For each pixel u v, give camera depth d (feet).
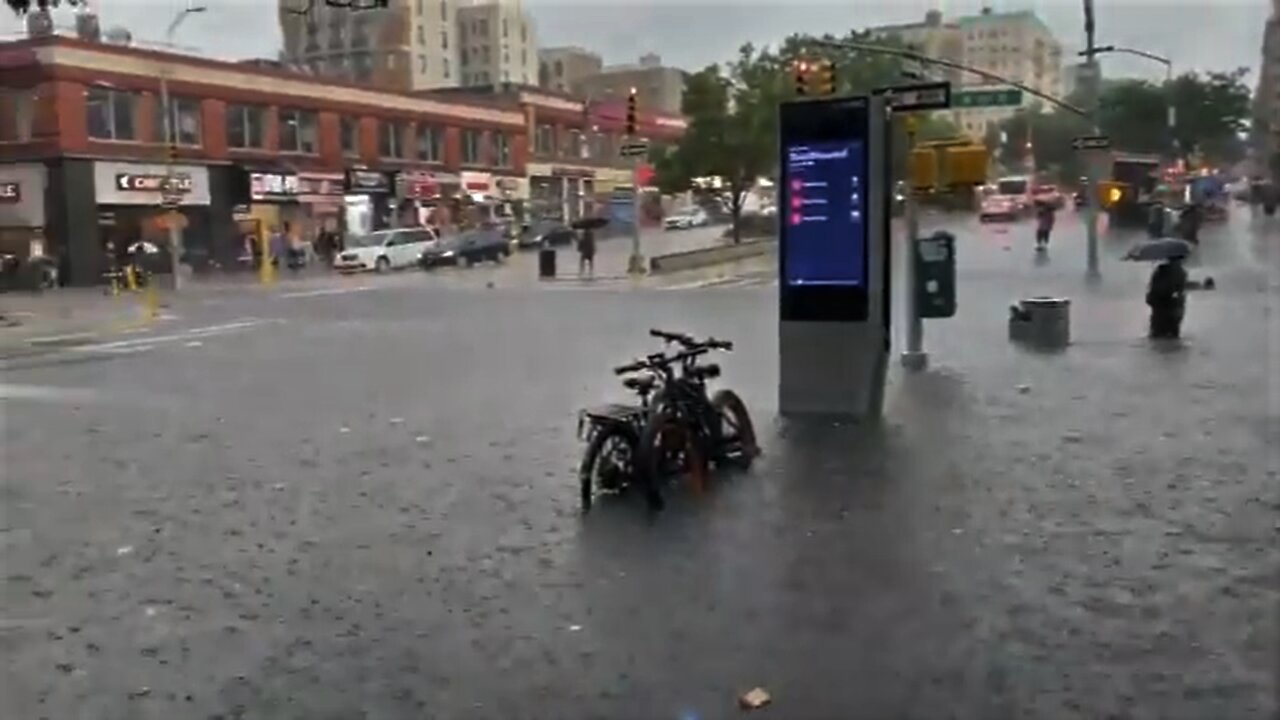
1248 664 18.16
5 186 154.40
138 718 17.58
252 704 17.97
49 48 150.41
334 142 195.52
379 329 81.30
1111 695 17.16
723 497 29.86
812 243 40.37
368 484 32.81
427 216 213.46
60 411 47.85
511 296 109.40
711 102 180.24
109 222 158.92
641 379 32.14
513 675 18.67
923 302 52.31
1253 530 25.31
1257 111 419.74
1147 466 31.55
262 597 23.07
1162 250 60.13
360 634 20.81
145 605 22.80
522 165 245.24
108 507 30.94
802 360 40.88
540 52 490.90
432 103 218.59
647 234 239.91
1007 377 48.49
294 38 356.59
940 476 31.32
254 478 34.06
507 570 24.27
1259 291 85.10
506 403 46.60
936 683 17.81
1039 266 117.60
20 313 104.73
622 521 27.89
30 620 22.06
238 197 175.01
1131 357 53.47
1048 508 27.66
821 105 39.55
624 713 17.11
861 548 25.00
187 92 168.25
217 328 85.87
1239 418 37.88
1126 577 22.45
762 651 19.34
